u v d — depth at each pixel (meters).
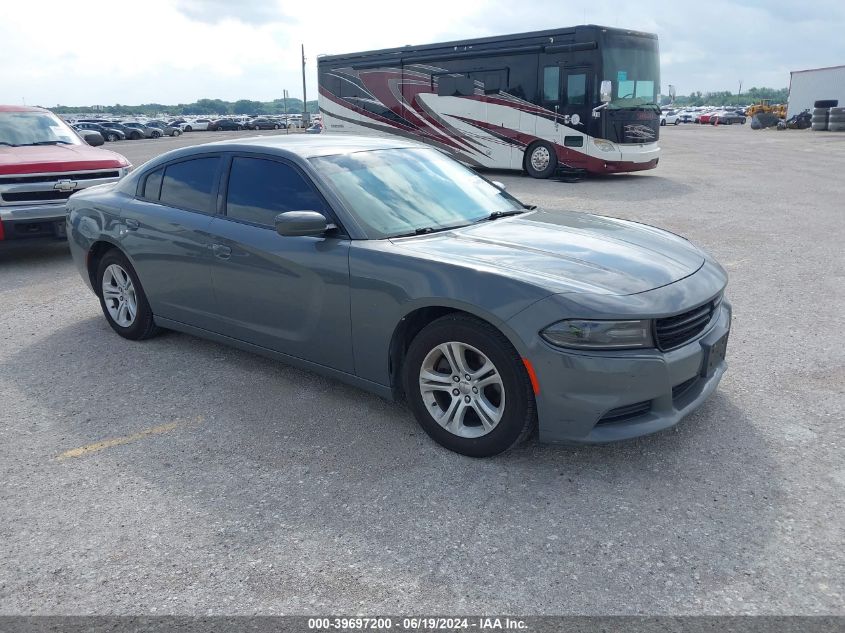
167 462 3.50
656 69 15.44
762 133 39.34
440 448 3.56
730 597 2.45
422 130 18.02
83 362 4.89
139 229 4.85
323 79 19.97
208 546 2.82
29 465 3.50
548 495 3.11
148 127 54.88
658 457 3.41
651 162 15.65
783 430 3.65
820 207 10.95
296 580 2.60
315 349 3.98
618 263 3.44
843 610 2.37
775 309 5.74
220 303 4.45
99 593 2.56
